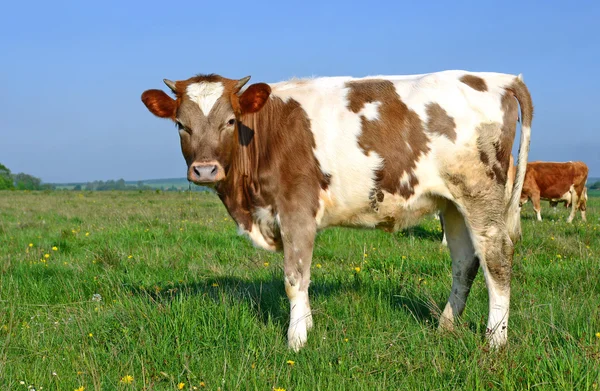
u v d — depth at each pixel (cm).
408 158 508
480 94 516
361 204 520
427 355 437
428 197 521
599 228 1236
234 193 534
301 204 512
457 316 541
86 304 623
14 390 404
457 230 552
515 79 529
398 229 547
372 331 504
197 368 436
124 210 1947
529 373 385
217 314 525
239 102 508
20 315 597
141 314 529
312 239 516
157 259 864
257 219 538
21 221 1521
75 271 769
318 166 512
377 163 507
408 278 670
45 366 444
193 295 577
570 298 571
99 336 509
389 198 515
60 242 1043
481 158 509
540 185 1744
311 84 545
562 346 437
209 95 499
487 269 510
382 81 532
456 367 412
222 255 914
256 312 555
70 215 1700
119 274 748
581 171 1730
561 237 1038
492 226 513
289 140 514
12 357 468
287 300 603
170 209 1972
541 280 687
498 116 514
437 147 505
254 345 482
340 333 495
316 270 777
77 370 430
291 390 390
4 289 680
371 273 737
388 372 415
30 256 902
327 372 416
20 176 10931
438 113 507
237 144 520
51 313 593
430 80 522
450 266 775
